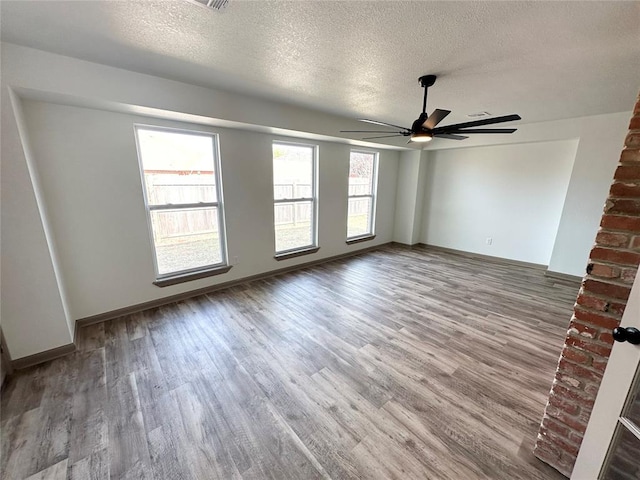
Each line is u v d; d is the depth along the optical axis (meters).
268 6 1.41
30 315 2.11
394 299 3.45
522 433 1.60
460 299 3.46
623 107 3.27
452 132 2.64
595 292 1.17
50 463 1.42
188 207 3.30
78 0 1.36
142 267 3.02
